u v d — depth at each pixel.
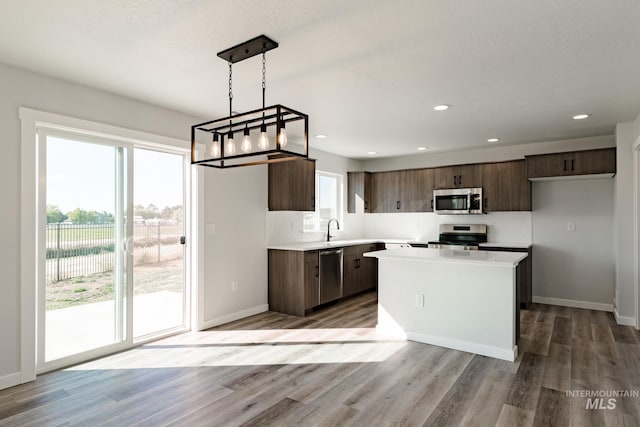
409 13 1.98
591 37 2.25
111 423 2.25
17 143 2.75
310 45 2.37
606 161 4.53
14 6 1.91
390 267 3.91
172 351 3.44
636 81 2.98
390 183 6.48
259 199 4.86
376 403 2.48
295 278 4.72
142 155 3.72
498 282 3.30
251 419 2.29
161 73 2.85
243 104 3.63
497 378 2.85
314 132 4.80
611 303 4.86
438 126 4.47
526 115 3.98
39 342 2.95
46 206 3.00
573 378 2.85
